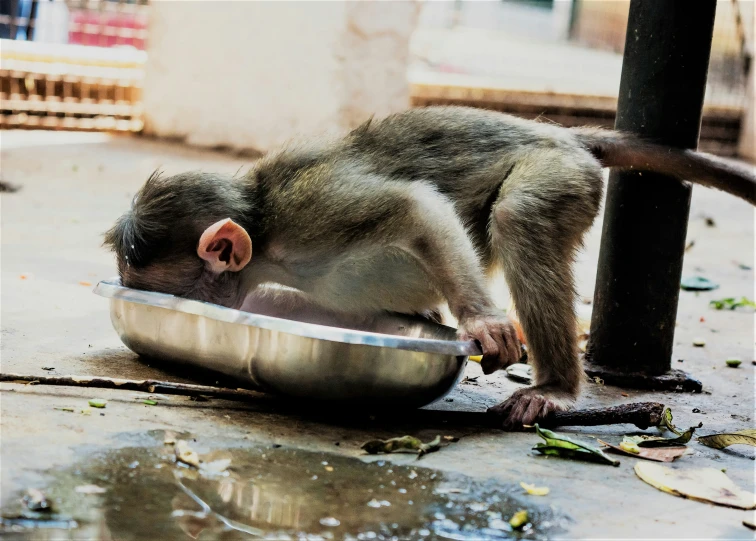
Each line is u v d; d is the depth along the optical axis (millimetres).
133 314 1428
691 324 1828
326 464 1276
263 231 1410
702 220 2988
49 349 1474
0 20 3549
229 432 1317
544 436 1341
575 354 1442
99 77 3512
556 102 4098
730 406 1509
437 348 1337
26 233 1974
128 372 1430
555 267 1433
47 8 3643
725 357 1682
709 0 1523
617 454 1353
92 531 1155
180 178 1411
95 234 2006
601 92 4312
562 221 1438
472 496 1244
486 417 1401
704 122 4496
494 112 1507
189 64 3426
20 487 1193
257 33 3250
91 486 1206
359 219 1390
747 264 2318
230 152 3338
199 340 1390
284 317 1510
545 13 6117
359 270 1426
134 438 1284
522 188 1438
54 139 3273
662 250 1545
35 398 1338
